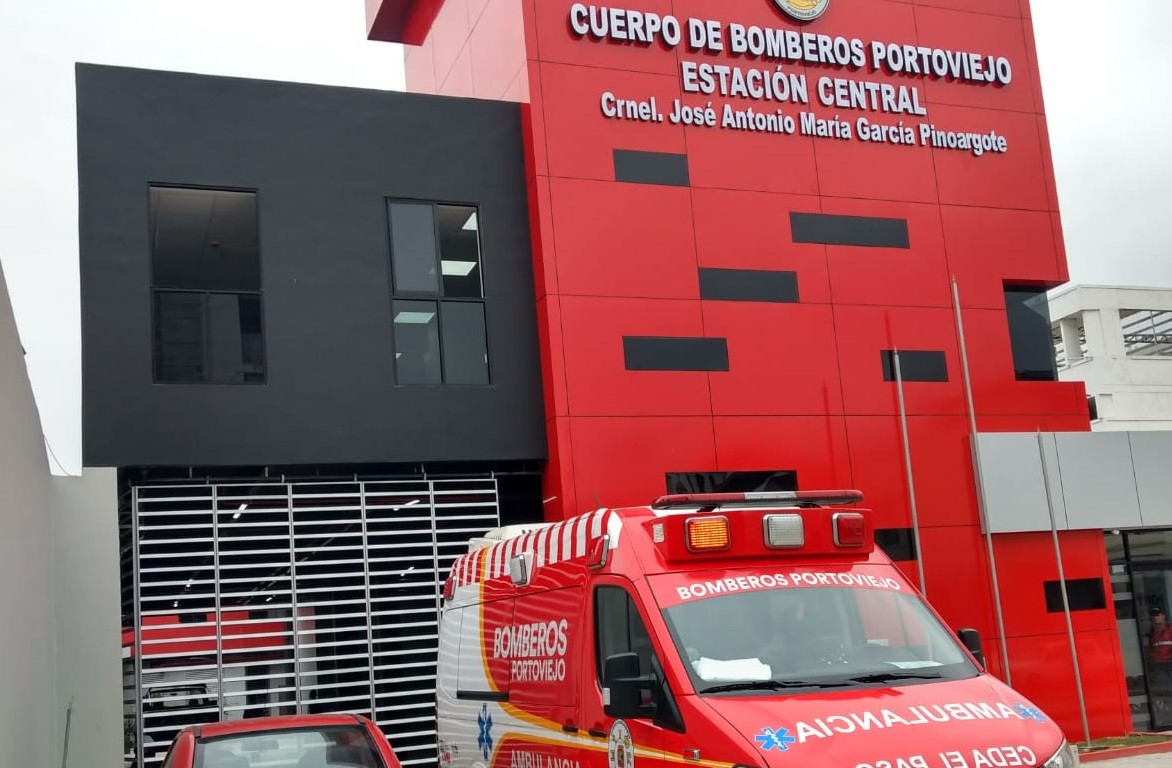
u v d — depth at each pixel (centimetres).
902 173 1800
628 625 662
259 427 1422
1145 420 3641
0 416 789
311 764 702
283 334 1459
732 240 1670
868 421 1694
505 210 1605
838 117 1777
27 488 1021
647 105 1664
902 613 661
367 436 1470
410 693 1431
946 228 1811
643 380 1577
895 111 1817
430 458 1495
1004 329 1814
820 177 1744
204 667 1353
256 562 1467
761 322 1661
